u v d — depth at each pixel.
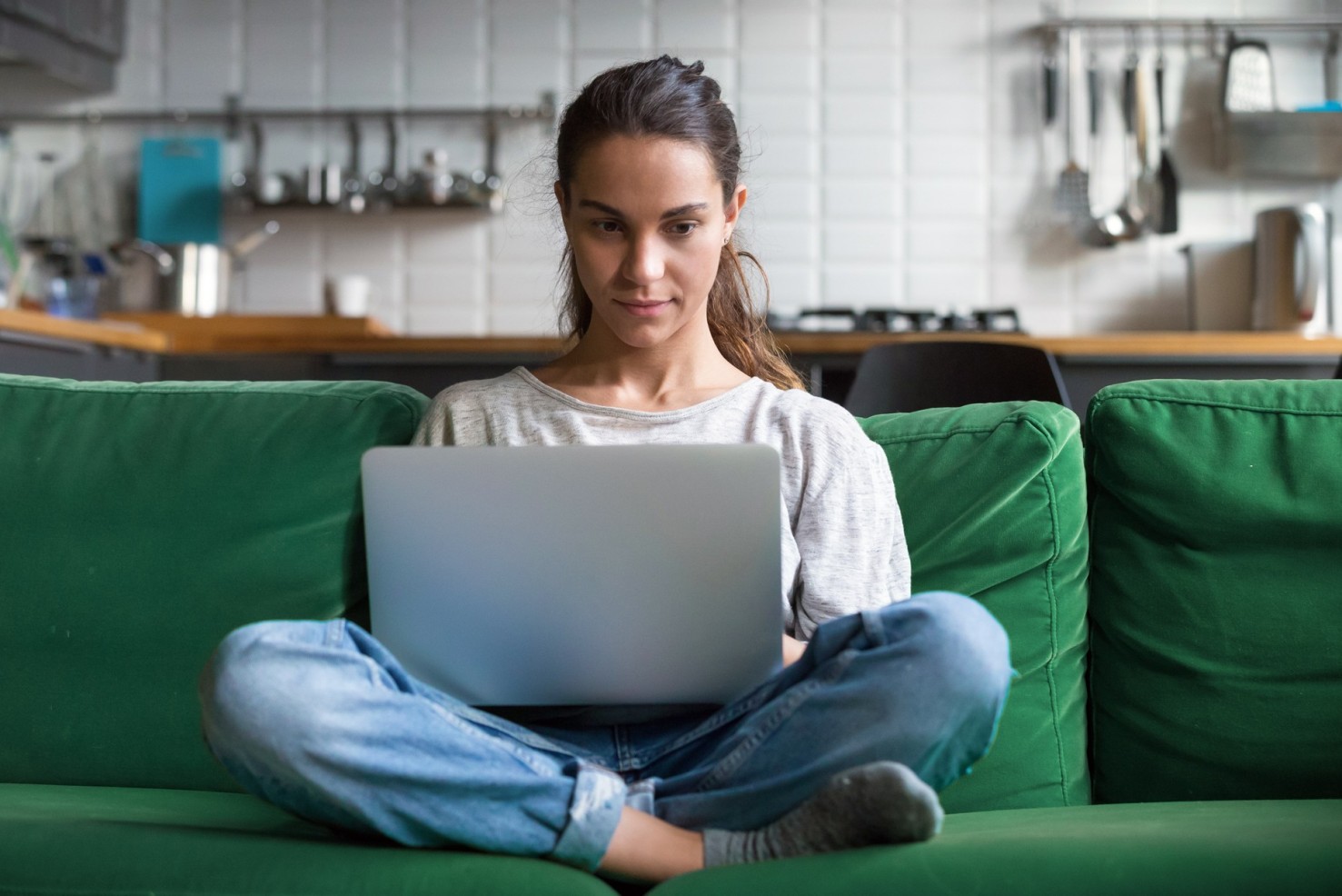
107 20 4.20
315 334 3.79
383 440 1.52
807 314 3.91
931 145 4.19
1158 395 1.53
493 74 4.25
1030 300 4.18
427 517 1.20
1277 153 4.05
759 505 1.19
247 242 4.18
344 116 4.25
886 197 4.19
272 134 4.30
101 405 1.56
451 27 4.26
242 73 4.29
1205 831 1.09
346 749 1.07
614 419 1.47
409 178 4.17
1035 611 1.47
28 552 1.47
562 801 1.11
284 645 1.09
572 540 1.20
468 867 1.05
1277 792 1.40
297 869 1.05
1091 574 1.53
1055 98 4.14
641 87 1.41
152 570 1.46
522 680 1.24
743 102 4.21
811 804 1.10
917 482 1.50
